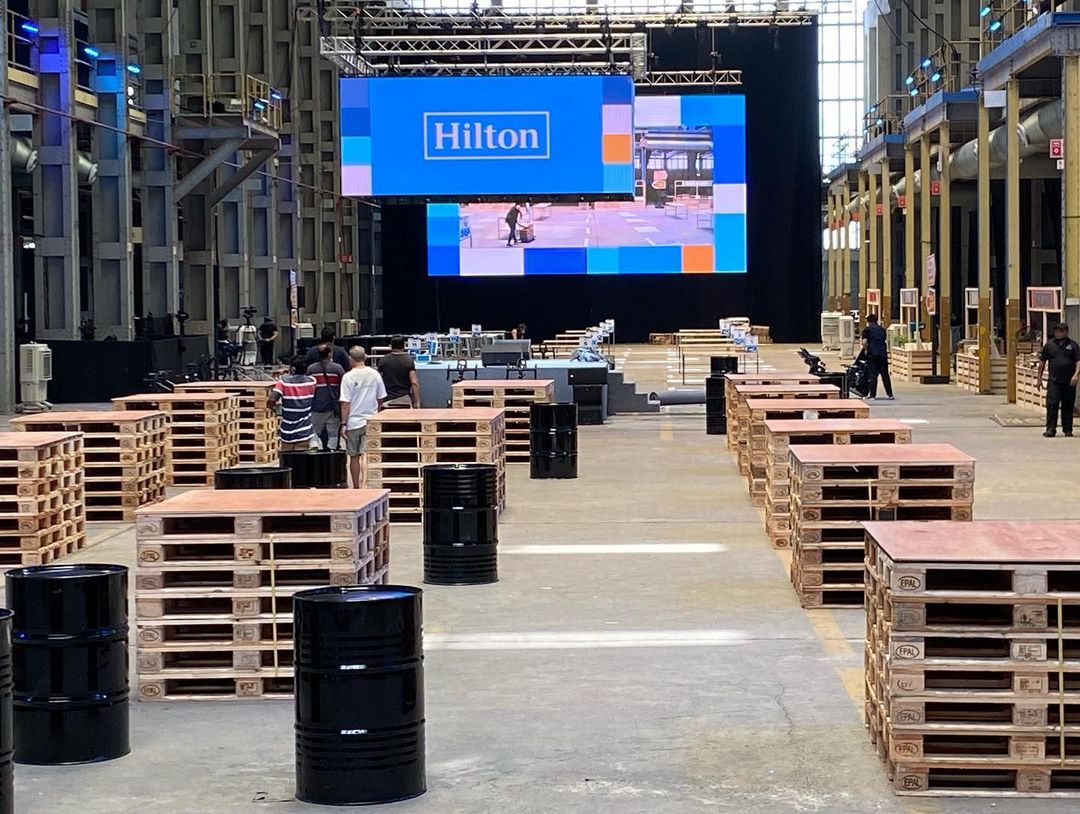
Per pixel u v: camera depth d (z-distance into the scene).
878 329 36.16
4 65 31.95
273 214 52.53
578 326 68.81
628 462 23.31
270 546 9.36
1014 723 7.17
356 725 7.24
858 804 7.14
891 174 62.66
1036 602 7.12
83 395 35.69
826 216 94.25
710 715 8.82
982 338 37.69
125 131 38.28
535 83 36.50
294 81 54.81
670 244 61.53
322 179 60.75
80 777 7.80
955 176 48.62
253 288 52.44
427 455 17.64
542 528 16.56
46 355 32.75
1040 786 7.18
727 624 11.38
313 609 7.29
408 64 42.56
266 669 9.34
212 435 21.27
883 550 7.54
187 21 44.16
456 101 36.56
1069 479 19.95
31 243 45.47
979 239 38.09
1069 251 30.05
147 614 9.34
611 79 36.41
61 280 36.25
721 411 28.00
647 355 58.47
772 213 67.50
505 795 7.37
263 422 23.98
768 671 9.90
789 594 12.55
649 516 17.36
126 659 8.28
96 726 8.05
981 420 29.61
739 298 68.25
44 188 35.88
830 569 11.91
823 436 14.84
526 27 42.38
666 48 65.06
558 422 21.31
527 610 12.02
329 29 45.06
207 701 9.30
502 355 32.72
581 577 13.48
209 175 45.38
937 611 7.58
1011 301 34.41
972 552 7.39
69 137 35.69
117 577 8.21
